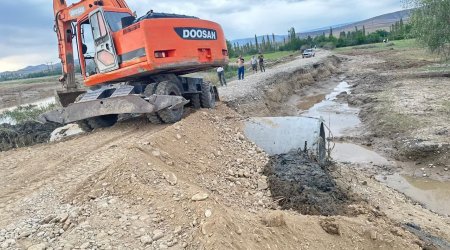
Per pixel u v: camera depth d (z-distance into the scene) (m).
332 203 7.26
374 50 59.06
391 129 15.27
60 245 4.71
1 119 21.19
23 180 7.15
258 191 7.61
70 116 10.39
